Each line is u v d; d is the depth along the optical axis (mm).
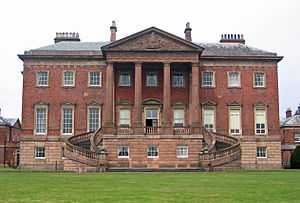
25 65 60688
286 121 87875
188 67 60562
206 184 26719
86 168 48625
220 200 18016
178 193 20875
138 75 57000
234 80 61188
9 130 91125
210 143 54719
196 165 52875
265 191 21938
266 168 59562
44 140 59594
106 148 53219
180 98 60594
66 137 59688
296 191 21938
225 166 49844
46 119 60062
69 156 49031
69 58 60844
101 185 25797
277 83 61156
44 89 60500
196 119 55188
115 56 57281
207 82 61062
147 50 57094
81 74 60844
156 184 26719
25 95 60281
